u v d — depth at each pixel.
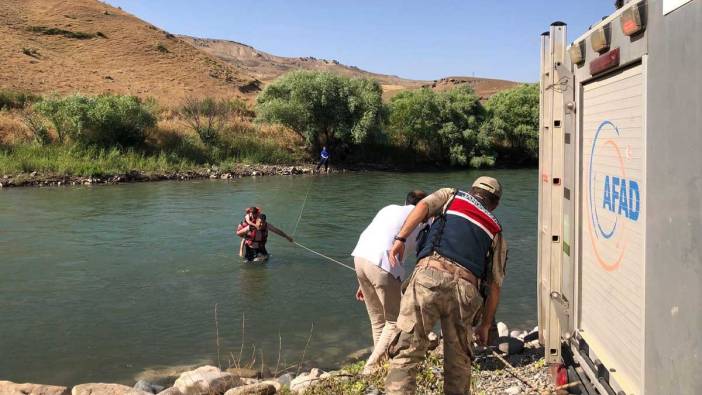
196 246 13.69
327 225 16.84
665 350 2.92
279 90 41.97
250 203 21.48
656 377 3.02
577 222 4.27
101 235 14.98
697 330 2.62
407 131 43.53
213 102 42.34
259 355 7.17
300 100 40.69
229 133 40.44
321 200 22.58
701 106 2.56
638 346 3.31
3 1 77.75
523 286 10.27
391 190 26.52
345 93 40.72
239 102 52.62
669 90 2.86
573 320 4.37
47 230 15.61
